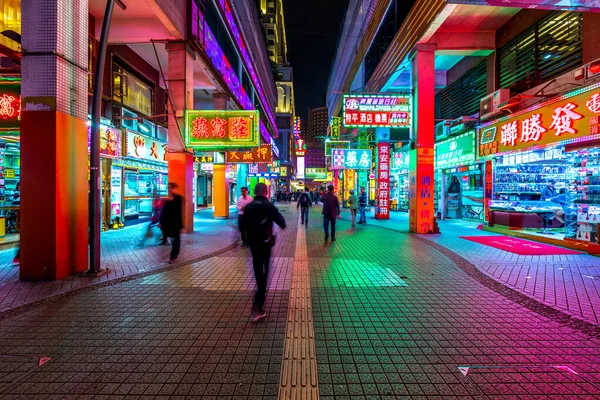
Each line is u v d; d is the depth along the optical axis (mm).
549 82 9234
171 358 2943
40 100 5340
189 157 11414
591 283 5246
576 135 7938
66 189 5570
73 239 5730
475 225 13602
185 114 10602
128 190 13008
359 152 19188
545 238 9188
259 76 27000
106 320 3785
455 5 9234
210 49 12922
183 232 11203
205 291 4871
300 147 64438
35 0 5367
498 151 11258
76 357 2961
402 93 12039
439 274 5867
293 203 41688
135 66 12305
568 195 9125
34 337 3355
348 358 2955
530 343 3244
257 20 26531
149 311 4070
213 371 2738
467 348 3145
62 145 5469
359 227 13570
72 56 5703
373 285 5199
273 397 2395
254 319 3742
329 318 3869
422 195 11383
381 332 3490
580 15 8844
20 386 2520
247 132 10594
